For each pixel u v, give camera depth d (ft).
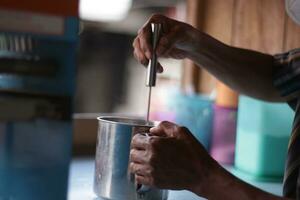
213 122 4.43
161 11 4.95
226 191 2.07
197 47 2.99
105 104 4.73
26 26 1.88
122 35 4.79
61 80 2.02
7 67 1.93
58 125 2.04
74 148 4.23
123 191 2.39
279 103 3.55
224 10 4.72
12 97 1.95
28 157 2.02
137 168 2.18
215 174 2.10
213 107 4.46
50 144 2.04
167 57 2.99
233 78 3.22
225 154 4.30
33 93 1.99
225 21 4.71
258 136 3.81
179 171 2.10
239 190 2.05
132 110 4.90
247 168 3.94
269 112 3.78
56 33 1.94
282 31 4.02
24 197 2.04
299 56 2.98
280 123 3.81
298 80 2.91
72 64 2.02
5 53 1.97
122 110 4.87
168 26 2.78
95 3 4.55
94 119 4.40
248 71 3.14
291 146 2.50
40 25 1.90
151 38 2.62
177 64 5.08
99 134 2.50
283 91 3.00
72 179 3.23
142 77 4.90
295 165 2.41
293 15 3.03
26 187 2.03
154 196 2.40
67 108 2.04
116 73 4.78
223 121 4.33
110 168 2.42
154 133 2.24
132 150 2.23
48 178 2.06
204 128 4.44
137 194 2.37
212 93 4.73
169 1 4.99
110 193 2.43
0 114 1.93
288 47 3.97
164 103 4.66
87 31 4.58
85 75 4.56
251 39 4.36
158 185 2.13
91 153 4.22
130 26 4.81
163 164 2.08
